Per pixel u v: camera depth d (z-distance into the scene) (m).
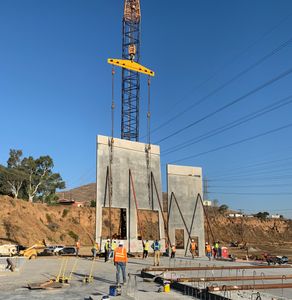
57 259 38.25
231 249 103.62
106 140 44.84
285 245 134.88
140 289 17.56
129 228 44.25
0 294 16.36
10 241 68.81
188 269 24.14
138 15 77.19
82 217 94.19
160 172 48.50
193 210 50.06
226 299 13.77
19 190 101.19
